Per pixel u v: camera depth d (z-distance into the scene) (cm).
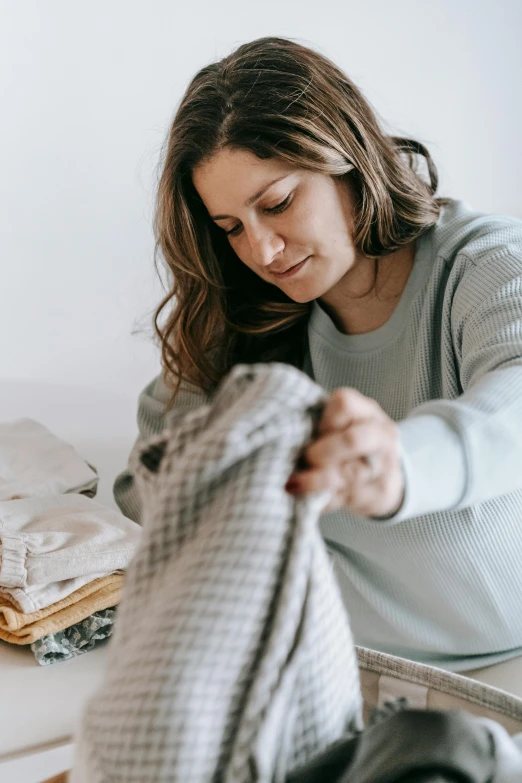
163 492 43
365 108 94
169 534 44
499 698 58
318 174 86
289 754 45
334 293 102
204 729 41
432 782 40
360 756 43
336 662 47
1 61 158
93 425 176
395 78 196
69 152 166
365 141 90
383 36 193
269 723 42
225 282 109
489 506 92
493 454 53
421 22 196
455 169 210
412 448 49
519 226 95
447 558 94
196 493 43
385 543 97
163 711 40
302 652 43
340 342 105
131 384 179
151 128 172
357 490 44
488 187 216
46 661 93
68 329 172
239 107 84
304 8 183
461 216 98
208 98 88
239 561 41
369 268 99
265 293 110
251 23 178
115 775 43
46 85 162
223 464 41
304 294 93
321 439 42
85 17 162
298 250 89
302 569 42
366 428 42
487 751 42
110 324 175
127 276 175
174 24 170
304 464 44
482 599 95
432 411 55
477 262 87
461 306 86
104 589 98
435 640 102
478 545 92
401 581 101
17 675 90
